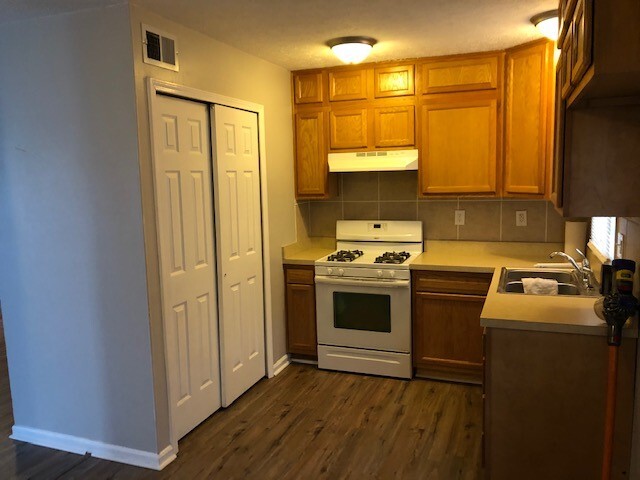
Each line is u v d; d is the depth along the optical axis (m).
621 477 2.16
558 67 2.30
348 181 4.41
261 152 3.68
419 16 2.84
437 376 3.81
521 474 2.32
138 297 2.68
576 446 2.23
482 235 4.11
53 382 2.98
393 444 2.93
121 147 2.60
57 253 2.84
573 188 2.13
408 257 3.98
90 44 2.59
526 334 2.22
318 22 2.89
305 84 4.09
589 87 1.69
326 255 4.19
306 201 4.51
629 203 2.09
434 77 3.78
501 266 3.50
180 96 2.87
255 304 3.73
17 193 2.88
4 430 3.24
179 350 2.96
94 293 2.79
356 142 4.02
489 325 2.25
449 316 3.65
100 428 2.90
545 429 2.26
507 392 2.29
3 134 2.86
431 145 3.85
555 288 2.92
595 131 2.09
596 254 3.17
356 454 2.84
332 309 3.93
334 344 3.97
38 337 2.98
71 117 2.69
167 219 2.81
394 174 4.28
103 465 2.82
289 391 3.66
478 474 2.62
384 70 3.89
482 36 3.25
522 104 3.46
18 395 3.10
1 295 3.04
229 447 2.94
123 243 2.67
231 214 3.37
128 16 2.50
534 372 2.24
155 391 2.73
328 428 3.13
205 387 3.22
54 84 2.70
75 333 2.87
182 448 2.94
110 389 2.83
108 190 2.66
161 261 2.73
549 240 3.93
